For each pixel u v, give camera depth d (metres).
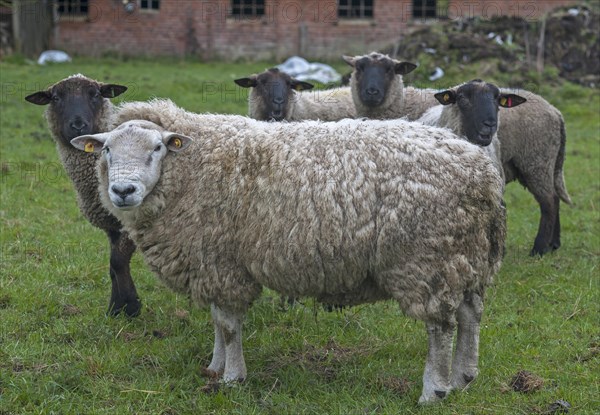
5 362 5.70
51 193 10.65
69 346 6.08
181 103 16.23
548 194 9.02
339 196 4.96
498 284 7.75
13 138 13.71
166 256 5.29
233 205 5.16
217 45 26.86
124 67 23.38
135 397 5.25
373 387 5.46
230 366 5.43
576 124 16.45
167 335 6.46
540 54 18.77
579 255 8.81
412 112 9.59
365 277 5.13
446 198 4.95
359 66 9.55
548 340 6.33
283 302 6.91
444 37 18.64
